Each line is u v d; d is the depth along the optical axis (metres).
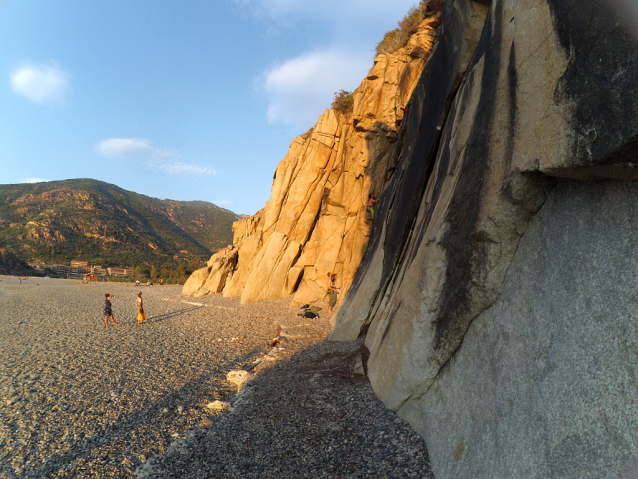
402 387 5.71
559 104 3.09
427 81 10.46
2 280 62.16
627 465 2.25
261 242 28.66
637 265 2.56
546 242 3.62
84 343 15.09
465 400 4.25
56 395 9.16
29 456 6.32
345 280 18.58
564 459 2.65
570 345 2.96
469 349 4.51
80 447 6.61
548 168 3.19
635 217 2.67
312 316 17.19
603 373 2.60
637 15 2.36
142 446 6.55
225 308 24.06
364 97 18.44
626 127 2.35
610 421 2.45
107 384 9.95
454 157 6.04
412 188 9.66
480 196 4.45
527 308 3.65
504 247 4.12
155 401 8.75
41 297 35.34
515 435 3.21
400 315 6.54
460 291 4.63
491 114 4.52
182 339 15.73
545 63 3.42
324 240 23.64
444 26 9.54
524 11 3.99
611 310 2.67
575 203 3.33
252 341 14.59
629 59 2.39
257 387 8.73
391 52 18.14
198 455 5.95
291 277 24.33
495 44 4.82
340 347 10.91
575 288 3.08
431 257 5.57
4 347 14.43
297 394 7.77
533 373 3.27
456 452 3.99
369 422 5.82
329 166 24.27
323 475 4.79
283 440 5.92
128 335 16.69
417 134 10.64
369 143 18.97
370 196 18.52
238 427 6.73
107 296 19.39
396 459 4.74
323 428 6.03
